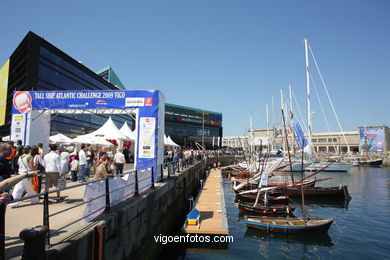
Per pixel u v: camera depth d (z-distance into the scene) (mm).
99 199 6172
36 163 8250
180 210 17500
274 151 53219
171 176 16469
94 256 5051
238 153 75562
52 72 32594
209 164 48625
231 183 32531
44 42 31031
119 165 13852
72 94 14273
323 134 116375
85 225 5320
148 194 9359
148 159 13289
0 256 3230
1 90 41938
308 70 43156
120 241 6488
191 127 106062
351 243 12312
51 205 8242
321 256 10852
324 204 20906
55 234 4742
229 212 17953
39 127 15055
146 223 8930
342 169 49531
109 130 22062
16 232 5301
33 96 14531
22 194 7938
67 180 14633
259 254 10859
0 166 4453
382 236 13305
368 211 18719
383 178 40375
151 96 13719
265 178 17797
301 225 12820
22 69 32469
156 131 13461
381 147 93750
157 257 10406
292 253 11070
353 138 108375
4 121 38812
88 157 15281
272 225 13039
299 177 41062
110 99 13906
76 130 37031
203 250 11023
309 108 43594
